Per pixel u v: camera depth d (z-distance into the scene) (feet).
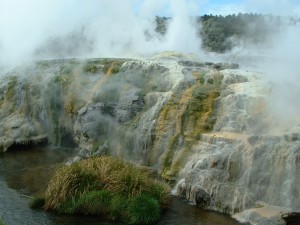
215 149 55.83
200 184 52.44
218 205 50.29
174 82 70.44
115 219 48.29
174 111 65.00
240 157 51.47
